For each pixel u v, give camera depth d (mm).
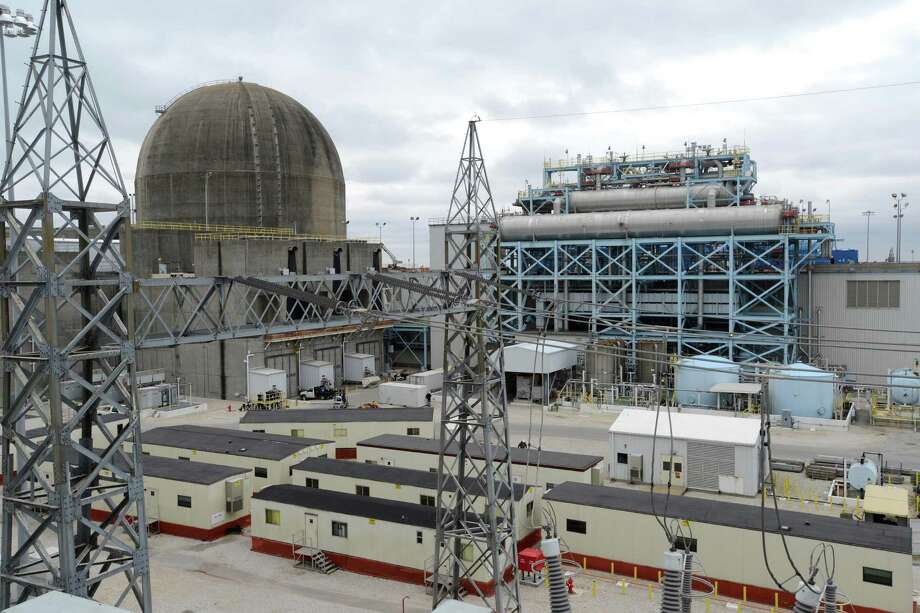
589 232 77000
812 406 61312
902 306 73250
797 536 29422
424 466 43406
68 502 18547
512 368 72000
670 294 76812
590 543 33625
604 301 79500
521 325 81438
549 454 43438
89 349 20375
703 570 31094
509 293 83000
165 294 25328
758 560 30125
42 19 19266
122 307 24391
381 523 33000
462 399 29531
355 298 33500
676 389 60312
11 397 19359
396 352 96312
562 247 80688
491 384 29484
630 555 32750
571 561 34031
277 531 35625
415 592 31328
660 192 80125
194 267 78875
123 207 20203
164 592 31250
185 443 46219
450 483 36094
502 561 30719
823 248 83250
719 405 64188
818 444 54719
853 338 75438
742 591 30391
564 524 34156
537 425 62438
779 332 74000
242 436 47750
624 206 81750
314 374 78062
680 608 17016
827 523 30875
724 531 30766
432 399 71938
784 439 56250
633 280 75000
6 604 19219
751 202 80938
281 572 33594
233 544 37062
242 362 75562
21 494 20125
